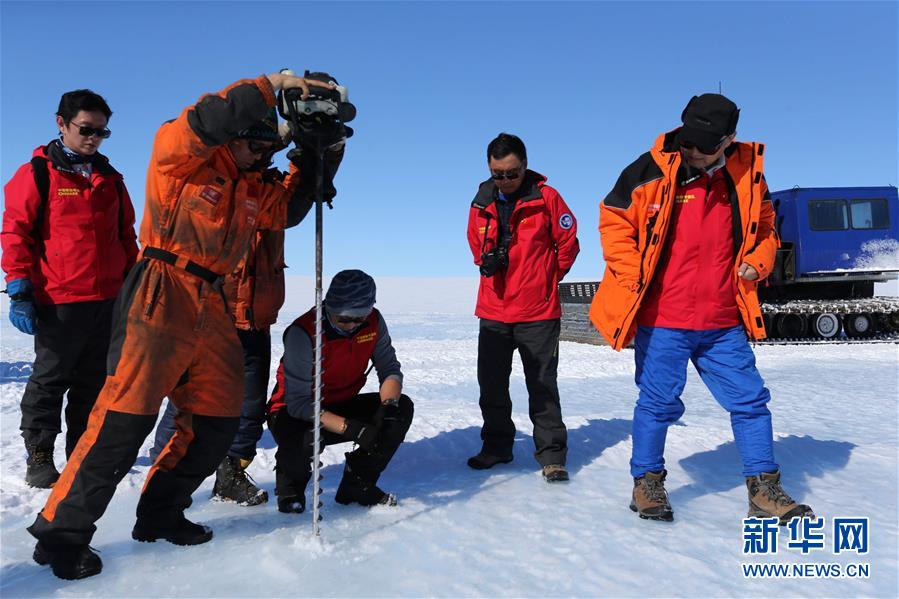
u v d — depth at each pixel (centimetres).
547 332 393
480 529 291
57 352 360
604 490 354
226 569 246
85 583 234
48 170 359
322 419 303
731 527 296
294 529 287
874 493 341
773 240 319
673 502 334
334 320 305
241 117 234
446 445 455
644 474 314
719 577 244
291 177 308
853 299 1542
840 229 1491
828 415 586
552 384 392
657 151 317
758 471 308
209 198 250
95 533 283
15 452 423
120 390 241
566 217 404
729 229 315
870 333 1493
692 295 315
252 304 320
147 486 266
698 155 296
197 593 226
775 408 627
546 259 399
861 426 529
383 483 368
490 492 350
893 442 461
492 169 386
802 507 298
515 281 393
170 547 267
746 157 314
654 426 317
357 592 228
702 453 425
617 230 327
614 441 462
